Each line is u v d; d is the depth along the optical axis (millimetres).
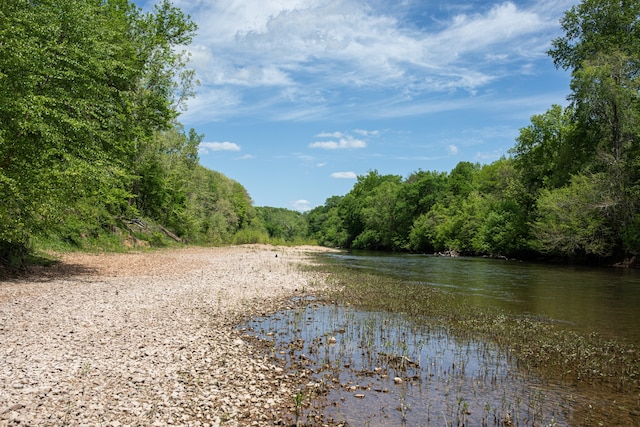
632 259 38062
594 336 13320
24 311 13453
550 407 8305
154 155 51656
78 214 33688
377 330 13680
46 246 29125
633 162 37531
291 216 149500
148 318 13750
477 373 10078
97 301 15727
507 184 60469
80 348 10305
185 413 7324
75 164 18297
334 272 31109
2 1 17344
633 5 42156
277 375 9508
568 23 45500
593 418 7855
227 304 16906
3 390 7617
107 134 22531
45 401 7344
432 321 14992
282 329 13570
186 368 9469
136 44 34438
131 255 35062
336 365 10336
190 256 40531
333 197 146125
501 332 13625
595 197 38812
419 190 84125
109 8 30375
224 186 99375
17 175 17203
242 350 11148
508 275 30469
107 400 7574
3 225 17141
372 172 117875
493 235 54375
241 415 7473
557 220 42625
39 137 18062
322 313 16062
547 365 10680
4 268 19844
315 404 8141
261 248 67625
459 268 36438
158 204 52719
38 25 18297
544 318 15695
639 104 38562
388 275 29688
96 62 20609
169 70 38406
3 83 16719
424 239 74812
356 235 104875
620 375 10062
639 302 19016
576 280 27359
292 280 25156
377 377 9680
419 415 7844
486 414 7910
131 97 33156
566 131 50312
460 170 84688
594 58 41625
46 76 19016
